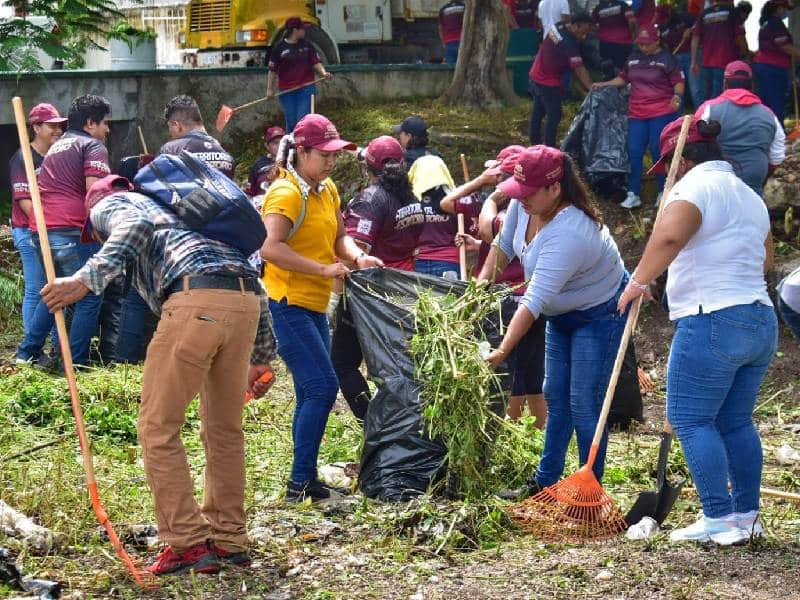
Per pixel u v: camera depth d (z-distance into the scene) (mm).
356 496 6910
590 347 6516
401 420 6727
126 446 8172
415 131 9906
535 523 6277
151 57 19031
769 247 6191
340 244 7266
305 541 6051
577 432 6621
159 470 5332
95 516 6258
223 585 5328
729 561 5703
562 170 6328
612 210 13547
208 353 5297
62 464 7121
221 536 5594
